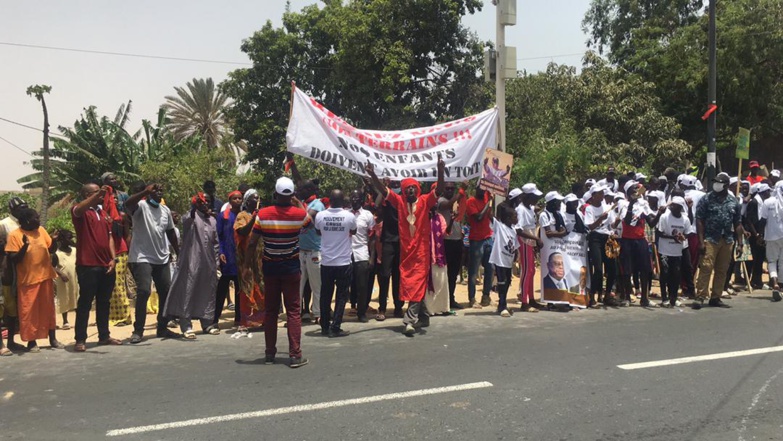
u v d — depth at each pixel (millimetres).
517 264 12984
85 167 27766
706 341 7070
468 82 25062
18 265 6852
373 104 25844
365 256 8453
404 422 4625
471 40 24969
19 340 7793
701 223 9203
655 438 4324
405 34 23828
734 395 5211
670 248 9188
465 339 7301
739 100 23266
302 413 4824
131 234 7469
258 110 29234
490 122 9680
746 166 27094
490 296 10766
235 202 8172
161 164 23219
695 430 4465
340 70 25047
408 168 9031
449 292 9383
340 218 7504
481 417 4723
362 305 8461
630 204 9320
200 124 42688
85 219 6984
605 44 29406
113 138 28109
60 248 8820
